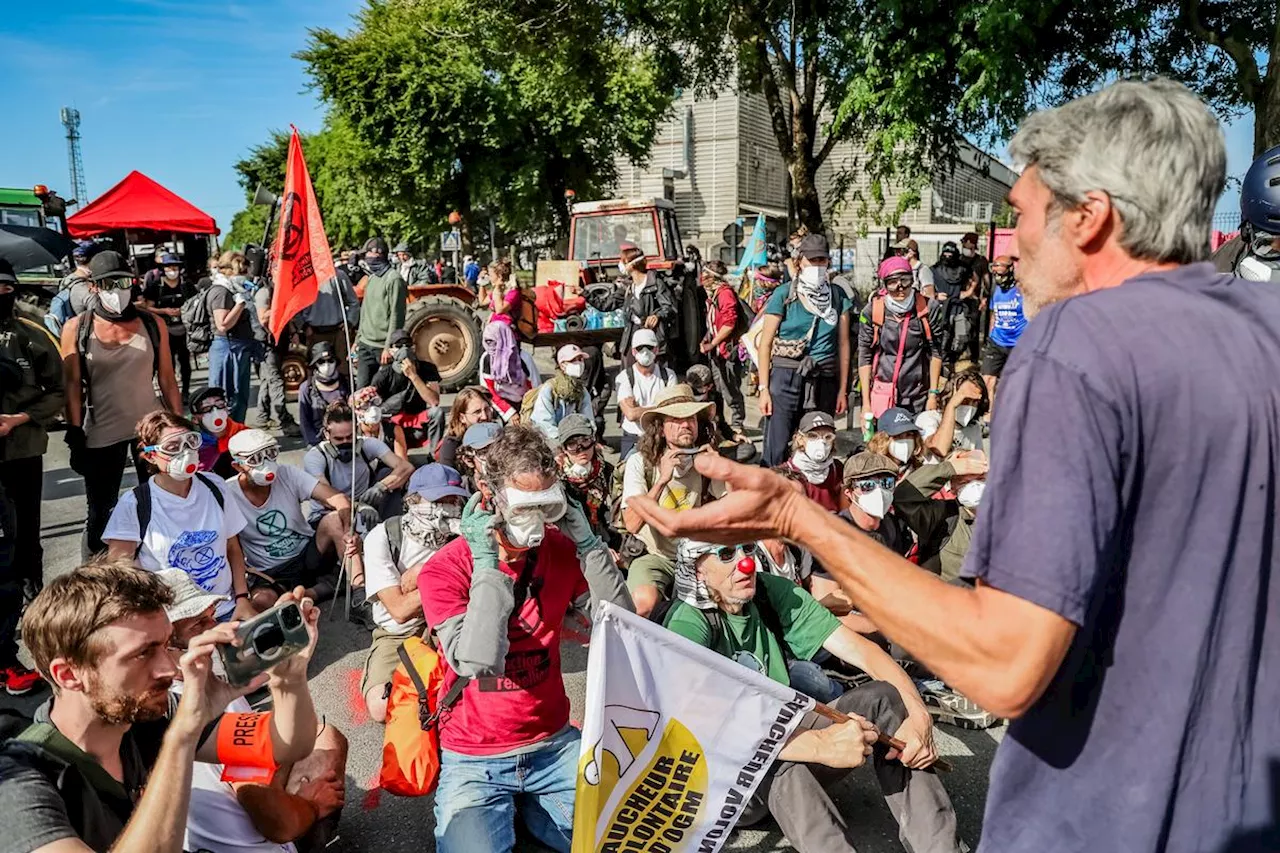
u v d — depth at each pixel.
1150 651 1.09
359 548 5.12
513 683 2.86
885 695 2.98
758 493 1.17
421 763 3.15
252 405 11.80
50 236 14.35
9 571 4.32
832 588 4.04
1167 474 1.06
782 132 16.22
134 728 2.21
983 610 1.05
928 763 2.92
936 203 32.09
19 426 4.62
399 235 33.41
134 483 8.02
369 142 30.11
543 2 16.38
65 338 5.29
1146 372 1.05
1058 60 11.76
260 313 9.84
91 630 1.92
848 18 12.81
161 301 13.54
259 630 2.06
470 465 4.34
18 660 4.39
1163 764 1.09
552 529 2.98
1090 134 1.16
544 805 2.94
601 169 31.77
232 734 2.44
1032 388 1.08
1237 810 1.10
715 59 17.16
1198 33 10.87
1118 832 1.11
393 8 30.41
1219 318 1.09
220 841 2.50
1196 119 1.12
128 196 20.14
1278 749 1.10
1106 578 1.06
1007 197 1.29
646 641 2.61
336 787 2.91
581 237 14.63
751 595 3.14
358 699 4.36
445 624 2.88
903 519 4.44
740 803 2.69
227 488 4.57
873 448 5.48
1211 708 1.09
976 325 11.45
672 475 4.72
